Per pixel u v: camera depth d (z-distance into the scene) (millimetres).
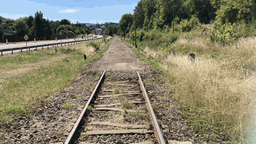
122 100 6137
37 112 5430
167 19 61844
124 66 13086
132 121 4609
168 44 24281
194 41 17906
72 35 102938
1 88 8164
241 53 9500
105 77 9914
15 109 5473
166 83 8047
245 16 20766
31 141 3893
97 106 5676
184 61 10742
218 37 14430
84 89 7816
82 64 14297
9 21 84312
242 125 4094
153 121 4352
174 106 5586
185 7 62156
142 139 3779
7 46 32906
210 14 65062
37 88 8148
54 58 19453
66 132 4148
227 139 3855
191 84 6773
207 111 4977
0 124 4559
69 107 5738
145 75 9852
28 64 15750
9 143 3783
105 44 42781
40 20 76000
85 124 4477
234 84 6098
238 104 4910
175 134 3992
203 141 3781
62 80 9453
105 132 4031
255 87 5625
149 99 6082
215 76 7465
